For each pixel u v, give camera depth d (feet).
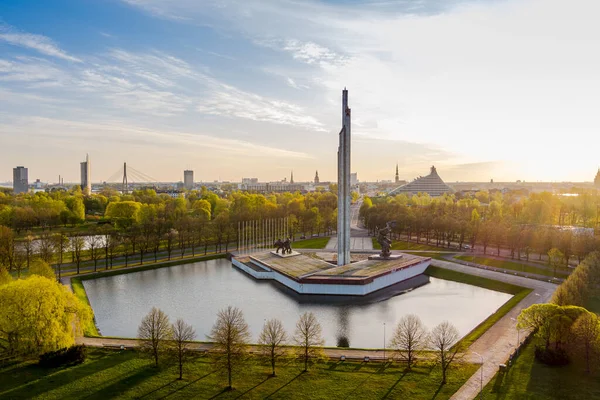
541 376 241.55
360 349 287.48
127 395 223.92
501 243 648.79
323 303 416.46
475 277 493.36
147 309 393.91
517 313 356.38
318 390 230.89
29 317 254.47
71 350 260.62
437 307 403.54
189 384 236.63
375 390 230.48
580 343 263.49
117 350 281.74
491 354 275.39
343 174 514.27
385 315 381.19
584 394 221.05
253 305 409.08
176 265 578.25
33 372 248.11
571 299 314.96
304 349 268.00
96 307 398.62
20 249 559.79
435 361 254.27
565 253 516.73
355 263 520.42
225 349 248.73
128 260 587.27
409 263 517.96
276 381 241.35
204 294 443.73
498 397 220.43
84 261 564.71
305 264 524.52
